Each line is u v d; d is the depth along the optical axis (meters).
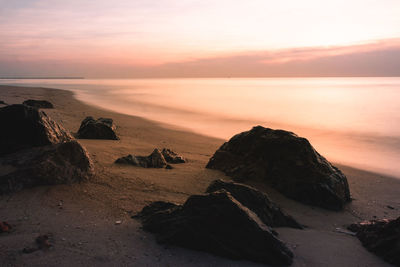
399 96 54.66
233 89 84.56
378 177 10.60
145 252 4.45
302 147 8.48
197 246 4.56
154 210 5.79
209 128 20.52
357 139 17.77
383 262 4.65
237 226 4.57
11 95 43.06
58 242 4.55
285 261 4.37
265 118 26.20
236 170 9.10
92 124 14.36
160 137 16.39
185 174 9.01
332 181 7.87
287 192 8.05
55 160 7.13
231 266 4.25
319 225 6.52
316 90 79.19
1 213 5.48
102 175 7.94
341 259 4.68
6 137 7.68
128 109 30.91
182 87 96.50
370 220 6.58
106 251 4.39
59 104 32.47
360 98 50.25
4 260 3.97
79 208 5.96
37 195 6.30
